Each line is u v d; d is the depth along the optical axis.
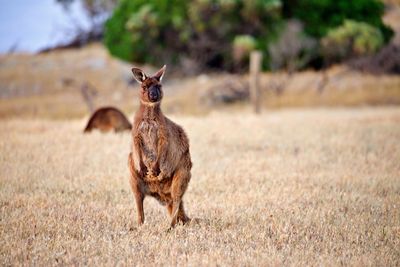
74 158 42.16
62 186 34.00
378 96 116.50
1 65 143.62
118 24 140.12
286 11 138.25
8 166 38.84
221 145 50.22
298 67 132.25
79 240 24.17
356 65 130.75
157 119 26.30
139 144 26.38
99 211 28.84
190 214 29.36
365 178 37.47
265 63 132.00
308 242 24.44
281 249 23.72
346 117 75.56
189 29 133.75
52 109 108.75
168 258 22.05
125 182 35.78
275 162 42.69
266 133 56.78
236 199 31.95
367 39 125.75
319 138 54.16
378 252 23.20
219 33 135.50
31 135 53.44
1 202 29.92
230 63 139.12
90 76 133.00
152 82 26.86
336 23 135.62
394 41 142.00
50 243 23.55
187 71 138.50
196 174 38.34
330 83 125.94
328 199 32.19
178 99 119.12
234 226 26.86
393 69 134.50
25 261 21.38
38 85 128.12
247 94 121.44
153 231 25.72
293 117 75.81
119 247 23.22
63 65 142.25
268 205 30.48
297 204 30.80
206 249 23.61
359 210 30.09
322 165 41.88
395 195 33.28
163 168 26.25
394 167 41.47
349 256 22.66
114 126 56.09
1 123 65.88
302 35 127.69
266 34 133.88
